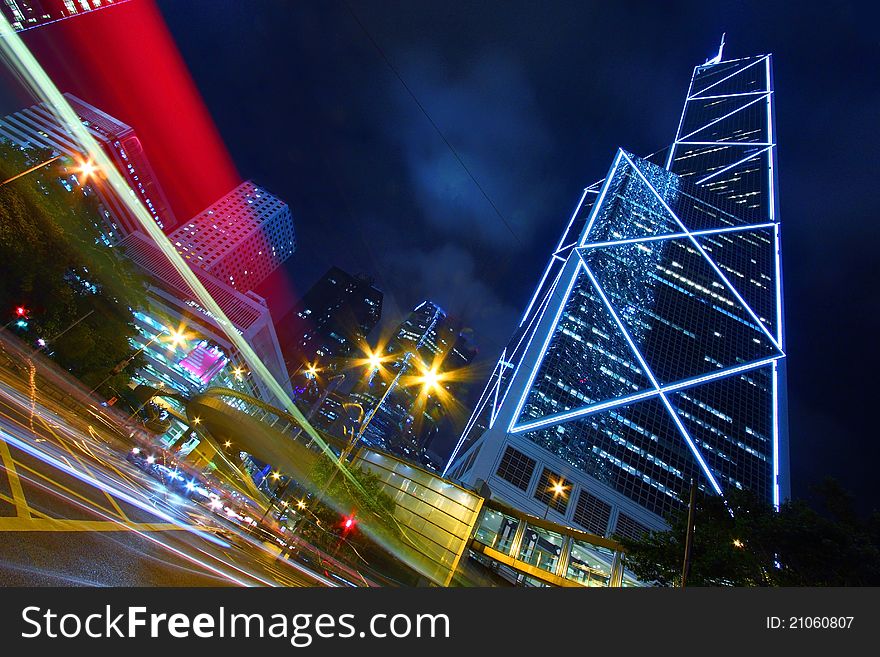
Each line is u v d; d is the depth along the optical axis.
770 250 169.75
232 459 106.25
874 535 20.30
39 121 159.25
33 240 35.88
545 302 154.88
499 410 109.81
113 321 50.62
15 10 126.25
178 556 10.35
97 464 18.52
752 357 137.00
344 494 46.03
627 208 164.12
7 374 31.98
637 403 117.94
